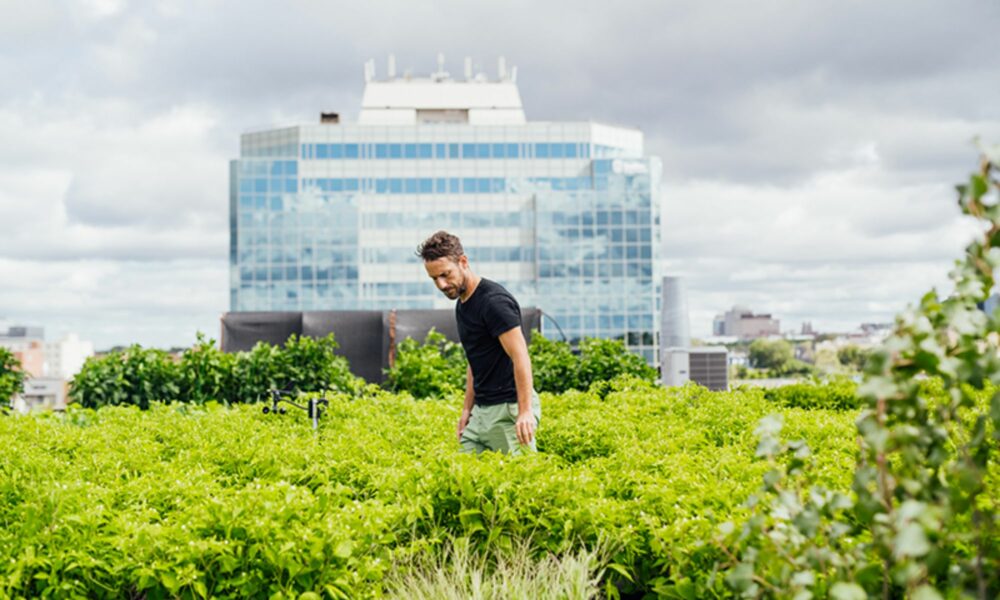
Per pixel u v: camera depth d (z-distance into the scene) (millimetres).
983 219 2779
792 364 82688
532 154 84812
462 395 11500
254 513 4289
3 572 4039
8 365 14102
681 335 66875
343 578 4102
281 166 83688
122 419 9398
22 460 6031
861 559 3027
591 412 9125
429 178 84500
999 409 2791
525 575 4520
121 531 4293
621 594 4816
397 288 83688
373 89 90875
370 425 8820
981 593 2730
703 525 4133
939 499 2812
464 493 4988
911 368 2846
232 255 84000
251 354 13789
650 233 81375
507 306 6242
